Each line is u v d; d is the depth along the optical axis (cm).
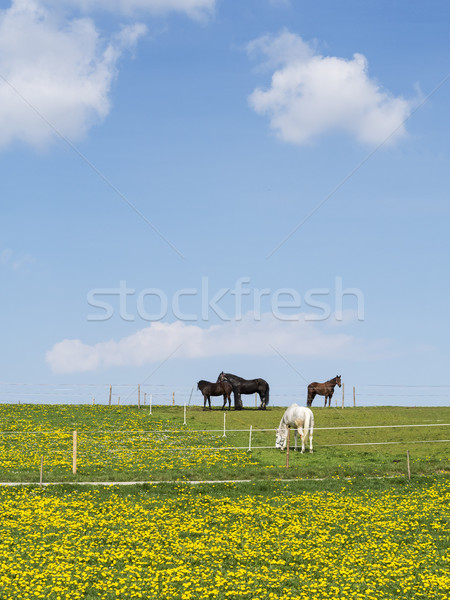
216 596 1752
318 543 2242
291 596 1764
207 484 3158
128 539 2234
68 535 2253
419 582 1877
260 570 1978
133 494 2959
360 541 2289
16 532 2284
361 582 1883
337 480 3275
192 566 2003
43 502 2727
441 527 2448
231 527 2427
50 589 1755
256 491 3045
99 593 1761
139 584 1825
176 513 2616
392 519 2562
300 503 2808
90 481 3216
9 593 1712
